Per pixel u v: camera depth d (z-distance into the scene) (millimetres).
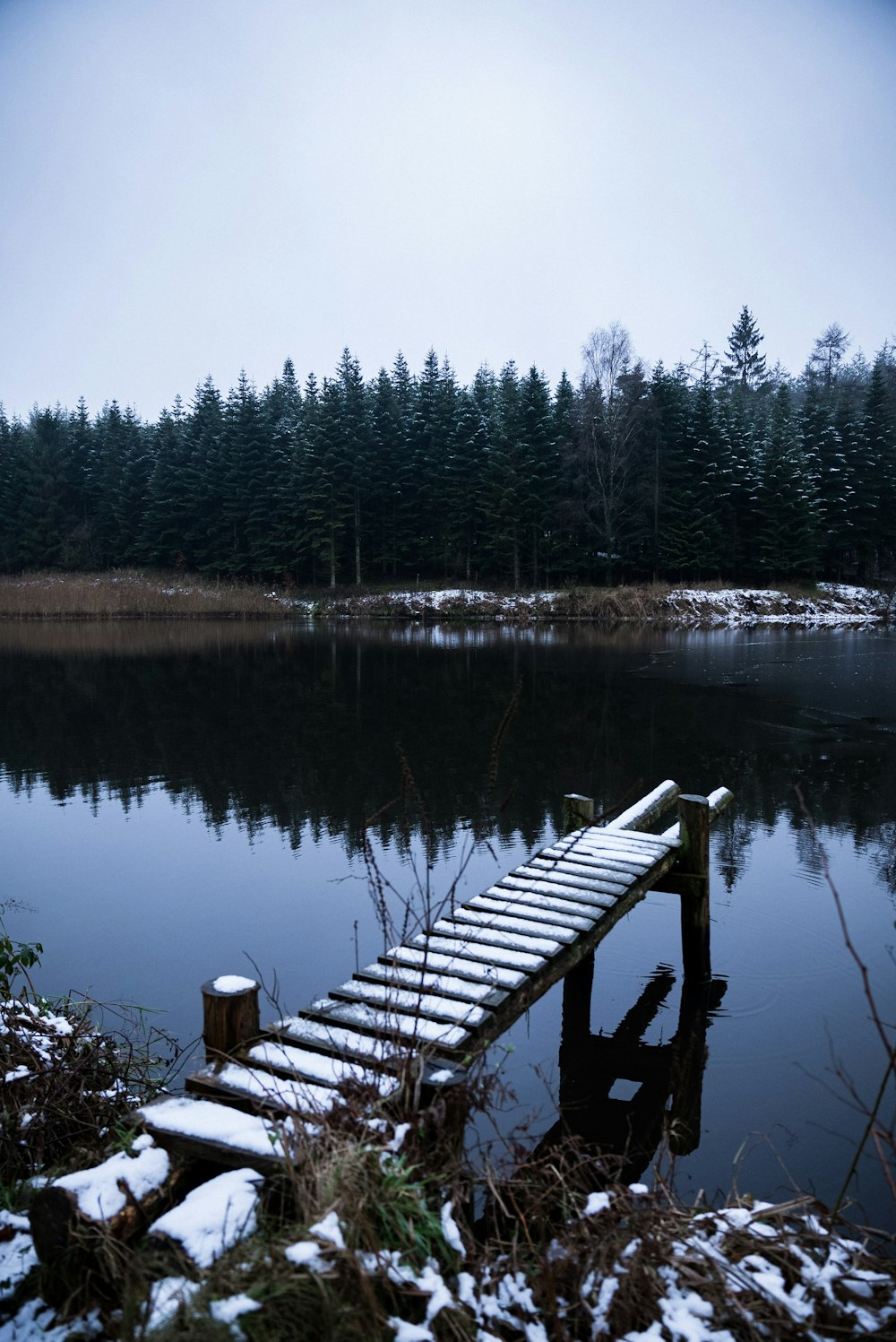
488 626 36625
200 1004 4930
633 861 5355
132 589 46781
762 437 47188
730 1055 4410
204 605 44594
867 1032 4617
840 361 69312
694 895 5430
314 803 9078
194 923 6098
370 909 6297
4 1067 3301
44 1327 2057
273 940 5805
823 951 5570
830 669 20281
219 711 15047
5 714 14820
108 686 18359
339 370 48156
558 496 43125
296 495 46781
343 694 17031
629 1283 2092
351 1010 3332
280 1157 2299
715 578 42875
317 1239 1981
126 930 5992
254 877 6988
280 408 54812
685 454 41812
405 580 48031
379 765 10828
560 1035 4652
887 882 6703
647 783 9820
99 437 59938
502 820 8297
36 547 56906
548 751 11539
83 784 10000
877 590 44562
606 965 5488
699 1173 3480
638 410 40094
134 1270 2018
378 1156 2271
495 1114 3914
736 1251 2293
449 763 10898
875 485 45750
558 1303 2129
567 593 40562
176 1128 2447
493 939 4121
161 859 7438
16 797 9508
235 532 49719
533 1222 2598
